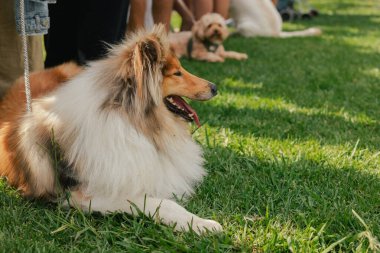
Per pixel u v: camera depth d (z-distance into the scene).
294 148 2.89
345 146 2.93
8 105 2.53
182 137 2.37
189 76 2.33
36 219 2.24
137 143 2.19
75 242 2.12
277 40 6.36
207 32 4.96
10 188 2.42
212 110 3.40
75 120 2.23
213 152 2.78
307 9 9.37
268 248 2.10
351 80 4.33
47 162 2.29
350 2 11.55
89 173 2.21
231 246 2.09
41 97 2.42
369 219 2.29
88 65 2.37
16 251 2.06
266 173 2.62
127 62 2.18
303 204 2.37
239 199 2.41
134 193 2.21
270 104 3.54
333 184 2.55
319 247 2.12
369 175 2.63
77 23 3.28
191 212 2.29
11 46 2.82
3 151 2.44
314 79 4.27
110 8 3.11
